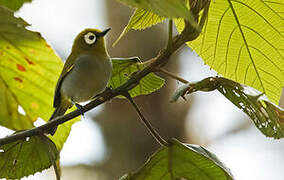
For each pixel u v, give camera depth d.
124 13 16.44
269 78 5.26
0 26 5.39
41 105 6.24
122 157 16.31
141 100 16.47
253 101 4.64
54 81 6.10
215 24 5.23
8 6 5.53
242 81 5.33
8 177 5.59
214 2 5.12
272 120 4.77
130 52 16.12
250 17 5.12
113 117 16.47
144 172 4.71
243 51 5.24
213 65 5.38
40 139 4.94
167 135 16.45
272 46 5.17
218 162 4.68
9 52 5.81
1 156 5.46
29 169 5.62
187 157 4.61
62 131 6.15
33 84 6.12
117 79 6.29
